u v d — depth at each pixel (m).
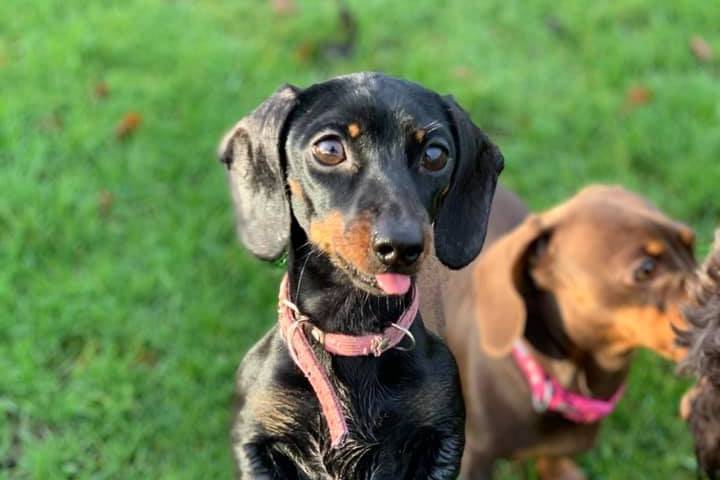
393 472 0.57
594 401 0.74
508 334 0.71
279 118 0.54
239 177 0.56
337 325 0.55
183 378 0.87
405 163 0.53
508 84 1.23
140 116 1.10
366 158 0.52
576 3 1.37
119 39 1.21
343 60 1.24
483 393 0.75
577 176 1.12
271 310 0.94
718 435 0.62
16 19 1.23
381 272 0.50
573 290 0.70
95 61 1.19
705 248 0.85
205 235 1.00
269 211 0.55
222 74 1.18
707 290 0.59
